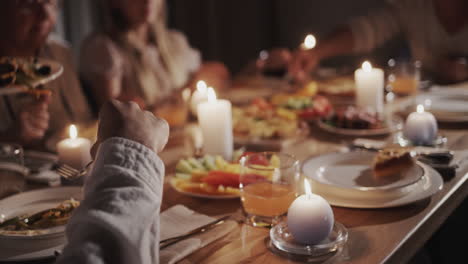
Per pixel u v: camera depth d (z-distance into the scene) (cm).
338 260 77
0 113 168
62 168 114
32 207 102
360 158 118
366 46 276
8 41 167
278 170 91
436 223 95
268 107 180
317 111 170
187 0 452
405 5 270
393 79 200
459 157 123
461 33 252
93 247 59
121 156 70
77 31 388
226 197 103
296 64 246
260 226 92
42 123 145
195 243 83
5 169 111
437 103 183
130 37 241
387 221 91
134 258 62
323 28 455
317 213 80
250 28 486
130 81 240
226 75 249
